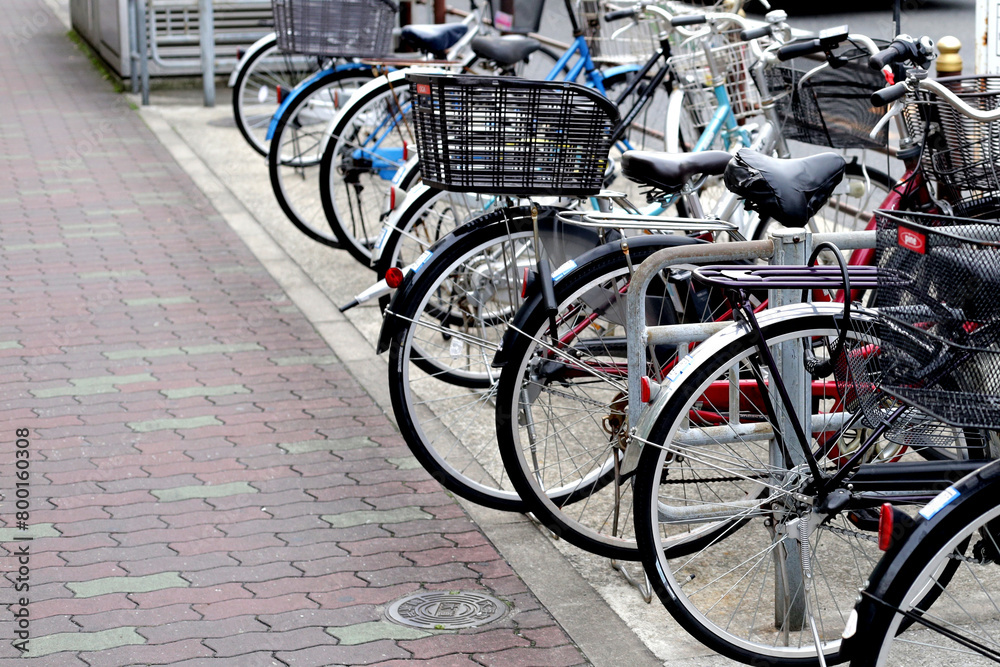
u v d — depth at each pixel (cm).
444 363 497
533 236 389
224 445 448
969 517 235
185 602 340
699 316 358
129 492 409
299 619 332
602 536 363
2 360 526
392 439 458
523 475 361
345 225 682
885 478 289
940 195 379
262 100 866
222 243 718
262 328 577
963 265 228
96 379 509
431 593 348
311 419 474
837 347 282
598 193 380
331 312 602
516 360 358
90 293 620
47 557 363
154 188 842
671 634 328
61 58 1423
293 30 713
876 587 237
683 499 344
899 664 308
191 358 536
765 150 490
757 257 305
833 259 465
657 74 611
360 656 314
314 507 401
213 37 1123
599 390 439
